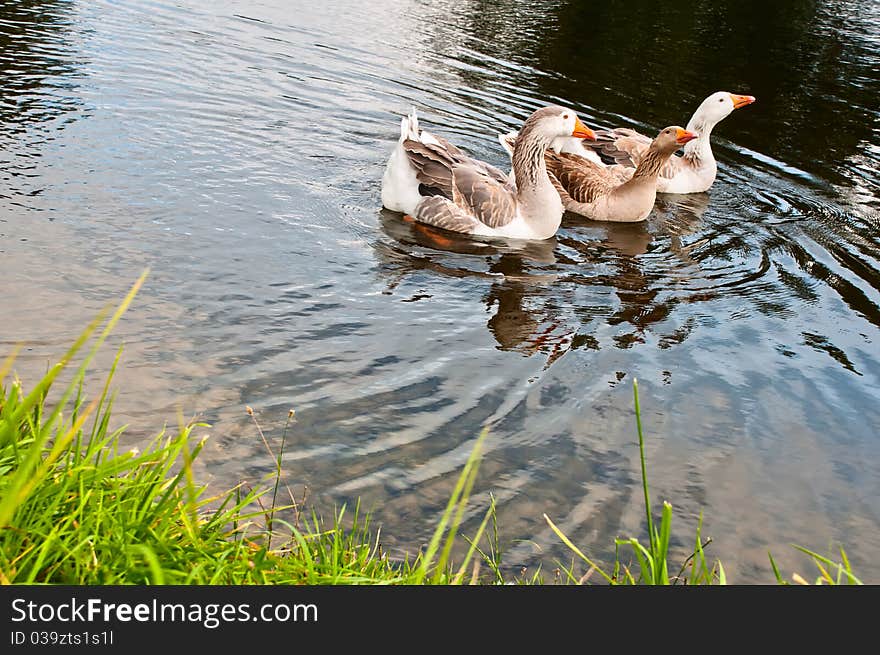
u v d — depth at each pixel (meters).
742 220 9.77
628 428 5.62
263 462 4.85
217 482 4.61
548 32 17.19
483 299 7.34
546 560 4.36
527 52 15.55
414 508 4.64
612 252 8.70
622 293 7.70
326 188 9.36
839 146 12.34
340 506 4.57
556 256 8.48
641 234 9.29
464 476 2.91
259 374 5.77
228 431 5.10
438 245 8.42
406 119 9.09
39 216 7.74
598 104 13.02
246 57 13.39
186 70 12.44
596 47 16.36
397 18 16.97
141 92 11.34
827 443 5.66
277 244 7.88
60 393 5.19
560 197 9.81
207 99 11.43
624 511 4.81
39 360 5.55
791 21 20.20
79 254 7.15
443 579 3.61
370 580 3.26
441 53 14.87
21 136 9.45
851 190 10.78
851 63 16.81
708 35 18.20
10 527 2.84
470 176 8.84
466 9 18.41
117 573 2.97
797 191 10.69
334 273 7.48
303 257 7.71
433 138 9.34
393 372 6.01
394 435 5.28
